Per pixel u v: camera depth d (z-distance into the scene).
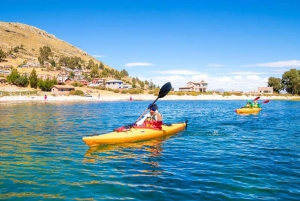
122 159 9.28
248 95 98.88
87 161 9.02
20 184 6.88
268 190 6.49
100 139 11.11
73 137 13.70
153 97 83.00
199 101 71.12
